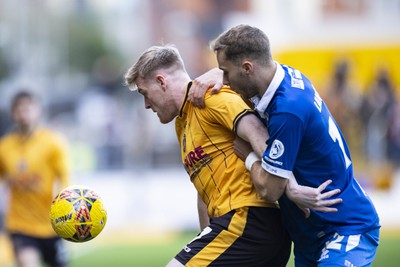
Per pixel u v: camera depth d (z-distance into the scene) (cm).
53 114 9638
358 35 6712
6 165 3117
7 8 11406
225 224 1789
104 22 18700
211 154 1816
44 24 12462
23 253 3030
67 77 15075
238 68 1695
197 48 15088
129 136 7225
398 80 6600
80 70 17000
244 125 1728
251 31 1692
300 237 1797
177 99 1864
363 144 6531
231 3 15962
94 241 5750
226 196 1806
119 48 18500
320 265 1708
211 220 1853
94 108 8688
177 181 6444
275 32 6888
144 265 4078
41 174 3092
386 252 4216
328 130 1722
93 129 8381
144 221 6262
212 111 1780
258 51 1684
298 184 1744
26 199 3075
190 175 1878
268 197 1695
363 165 6419
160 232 6106
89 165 7494
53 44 14238
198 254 1791
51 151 3102
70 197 1853
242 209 1784
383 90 6581
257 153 1706
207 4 16062
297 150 1662
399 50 6612
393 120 6494
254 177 1717
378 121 6531
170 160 7988
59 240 3125
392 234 5388
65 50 15800
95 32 17700
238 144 1772
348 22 6794
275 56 6794
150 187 6372
